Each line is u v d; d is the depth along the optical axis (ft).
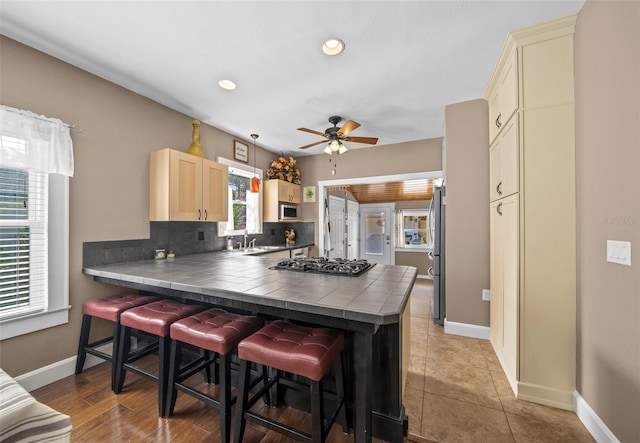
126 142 8.18
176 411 5.54
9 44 5.95
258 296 4.57
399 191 19.66
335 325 4.09
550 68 5.67
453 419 5.35
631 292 4.04
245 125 11.38
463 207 9.28
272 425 4.22
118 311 6.17
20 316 5.97
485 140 8.96
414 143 13.12
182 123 10.03
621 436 4.25
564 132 5.57
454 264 9.43
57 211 6.57
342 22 5.65
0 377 2.56
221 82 7.95
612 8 4.37
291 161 15.28
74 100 7.01
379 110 9.88
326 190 15.81
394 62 7.05
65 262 6.72
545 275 5.74
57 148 6.42
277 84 8.08
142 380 6.64
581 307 5.34
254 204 14.32
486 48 6.52
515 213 6.09
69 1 5.01
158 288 6.03
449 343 8.75
